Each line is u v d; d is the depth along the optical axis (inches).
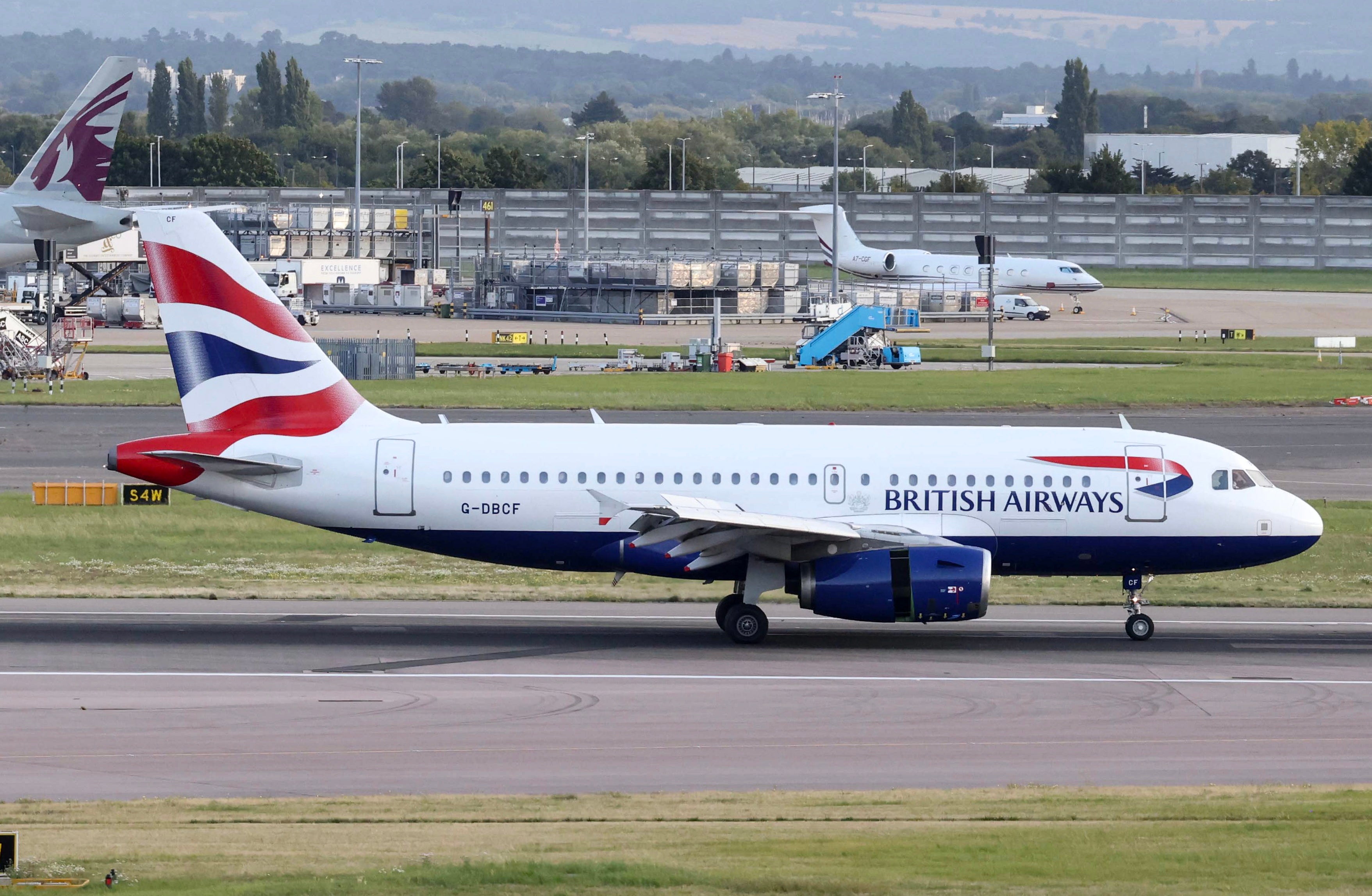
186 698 4650.6
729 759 4097.0
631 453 5920.3
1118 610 6569.9
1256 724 4537.4
